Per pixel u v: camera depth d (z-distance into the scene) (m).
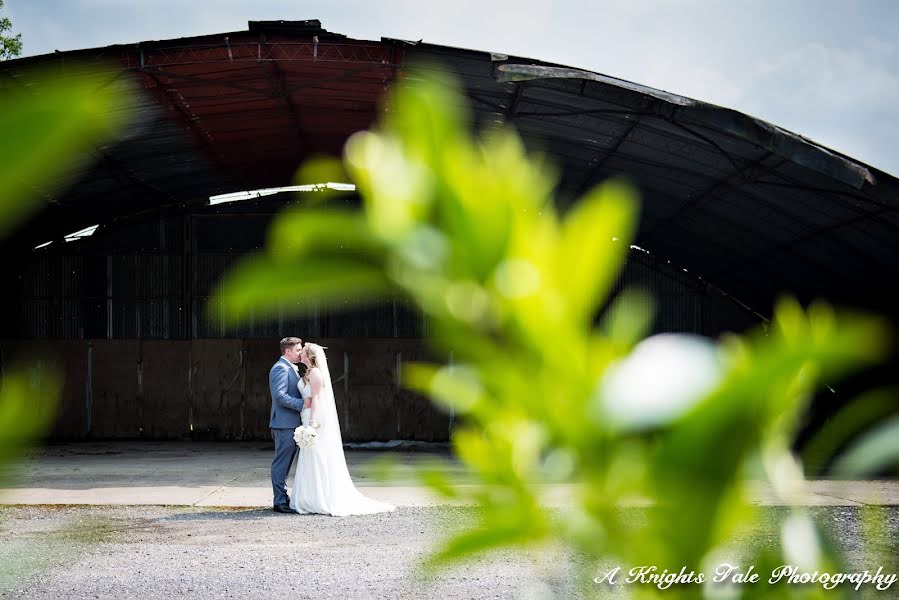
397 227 0.28
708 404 0.27
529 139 17.00
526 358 0.28
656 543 0.31
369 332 21.95
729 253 20.50
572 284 0.28
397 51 13.89
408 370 0.31
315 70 14.87
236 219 22.42
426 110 0.28
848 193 14.04
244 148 19.44
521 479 0.31
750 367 0.27
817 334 0.27
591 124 15.53
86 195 19.70
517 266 0.28
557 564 0.37
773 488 0.29
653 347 0.28
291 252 0.27
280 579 7.28
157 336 22.14
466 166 0.28
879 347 0.27
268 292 0.27
